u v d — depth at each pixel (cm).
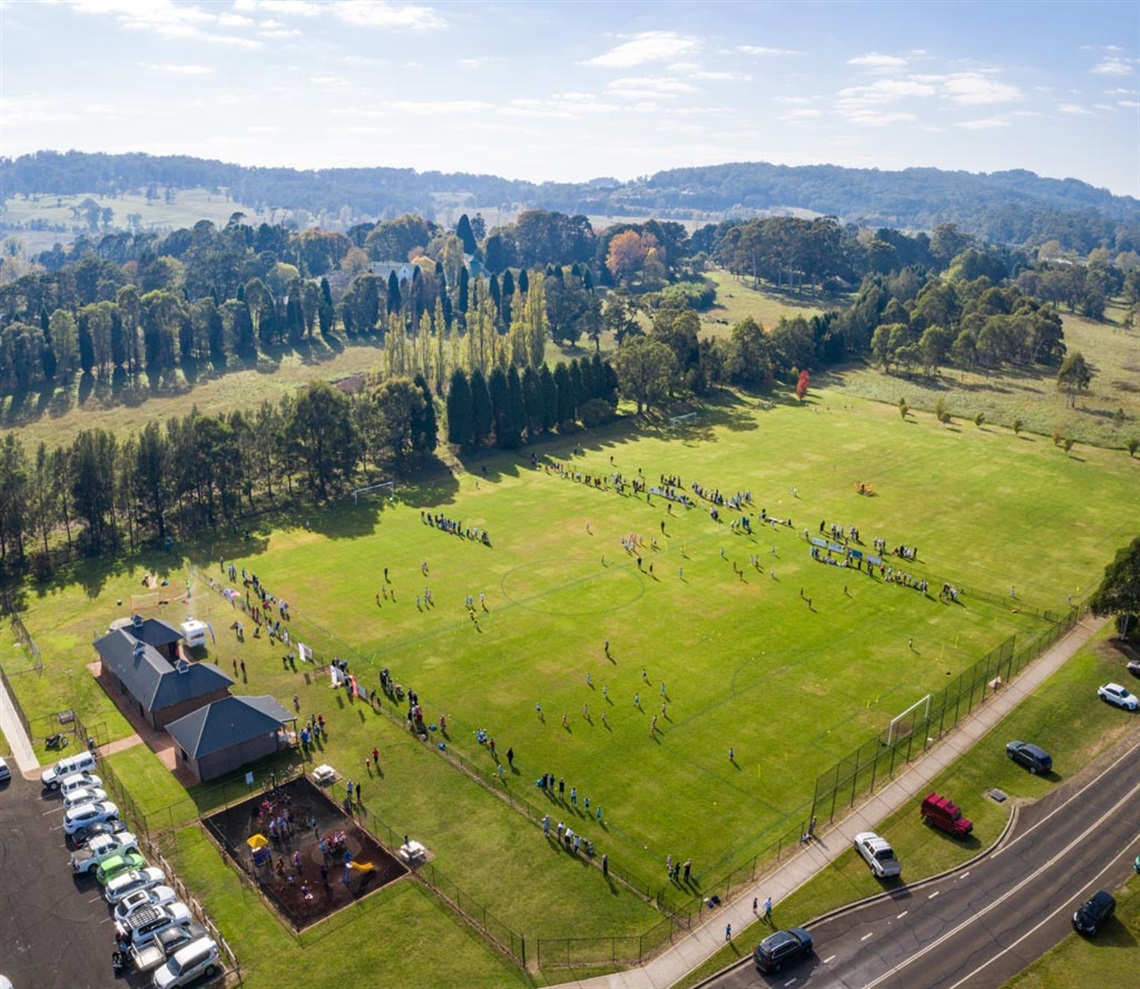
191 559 13038
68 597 11788
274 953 6269
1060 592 11950
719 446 18262
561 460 17412
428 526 14225
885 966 6144
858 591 11912
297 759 8456
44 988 5938
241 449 14800
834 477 16388
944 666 10075
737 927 6525
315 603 11556
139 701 9025
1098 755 8525
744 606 11475
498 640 10612
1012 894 6806
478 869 7106
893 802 7862
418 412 16938
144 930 6231
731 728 8938
